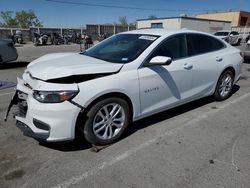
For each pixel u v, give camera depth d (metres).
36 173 2.73
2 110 4.57
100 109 3.13
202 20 33.09
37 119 2.87
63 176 2.69
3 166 2.84
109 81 3.10
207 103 5.02
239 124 4.04
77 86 2.88
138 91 3.41
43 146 3.29
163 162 2.96
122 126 3.44
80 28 34.84
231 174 2.73
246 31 39.12
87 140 3.19
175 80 3.87
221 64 4.73
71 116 2.88
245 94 5.71
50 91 2.81
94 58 3.69
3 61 9.62
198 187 2.53
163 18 32.72
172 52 3.89
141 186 2.54
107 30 37.41
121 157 3.06
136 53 3.53
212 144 3.38
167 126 3.93
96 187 2.53
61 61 3.50
